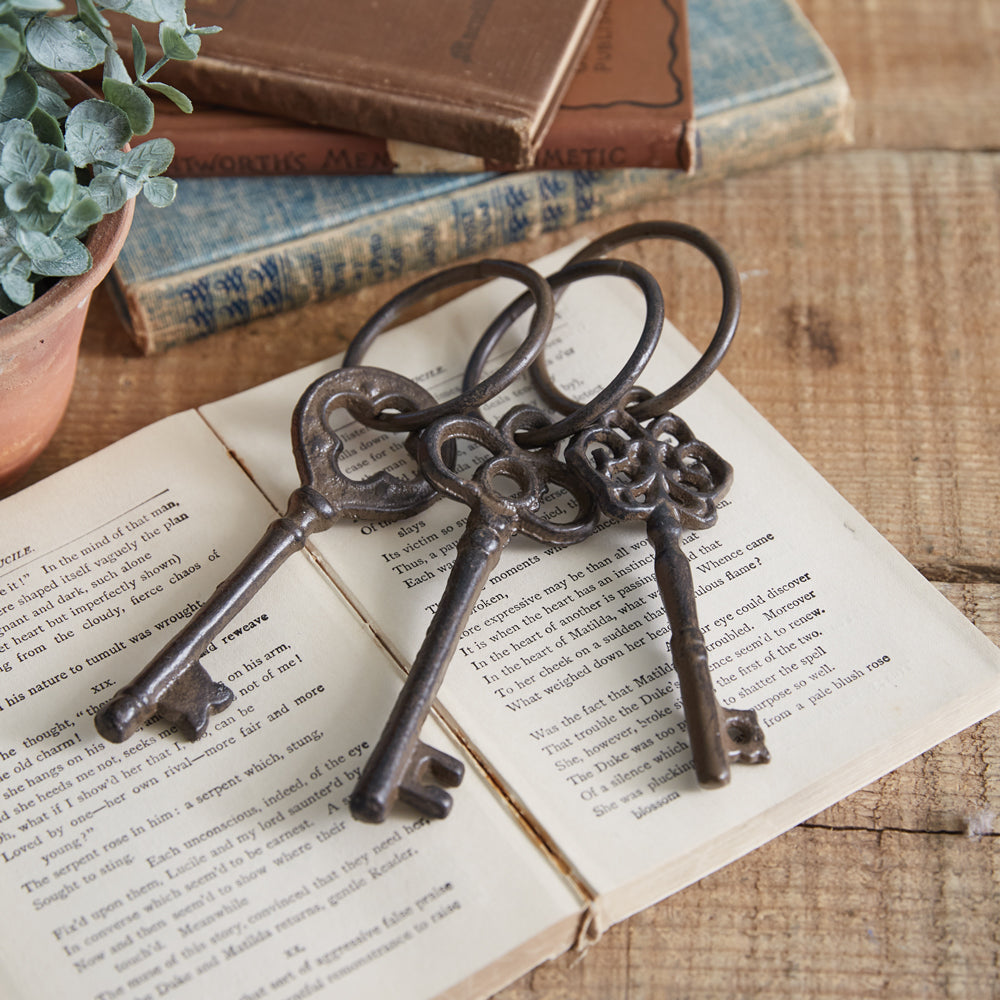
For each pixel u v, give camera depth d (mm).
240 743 553
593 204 673
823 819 559
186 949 525
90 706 561
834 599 578
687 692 547
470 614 572
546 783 545
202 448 607
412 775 536
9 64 518
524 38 640
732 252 673
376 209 648
